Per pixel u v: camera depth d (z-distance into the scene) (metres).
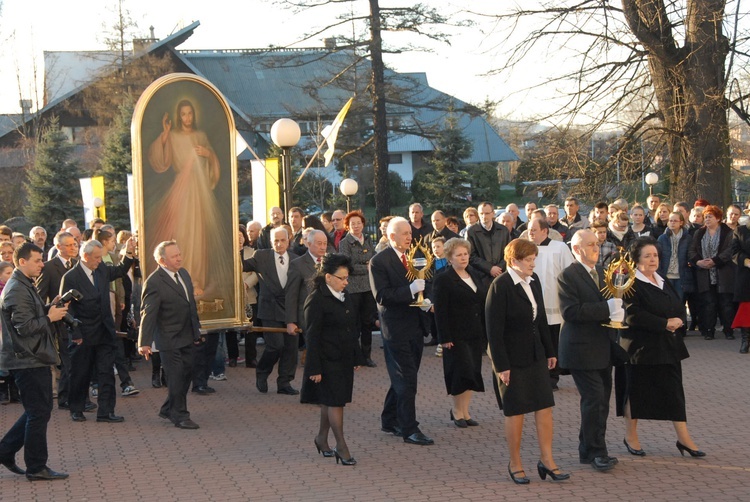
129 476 8.55
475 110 35.25
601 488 7.59
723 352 14.51
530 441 9.39
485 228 13.84
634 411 8.46
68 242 11.13
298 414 11.22
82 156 55.28
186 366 10.66
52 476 8.49
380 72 34.75
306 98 65.50
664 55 20.97
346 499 7.54
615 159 22.62
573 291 8.12
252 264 12.75
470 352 9.78
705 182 21.12
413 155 68.38
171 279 10.62
